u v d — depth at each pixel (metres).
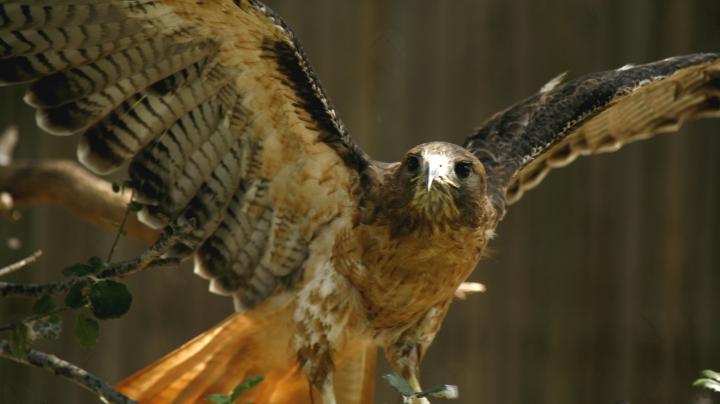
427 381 16.38
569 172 16.59
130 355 16.38
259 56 9.70
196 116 10.20
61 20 9.45
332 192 10.48
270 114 10.16
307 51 16.62
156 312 16.39
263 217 10.73
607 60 16.61
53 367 8.43
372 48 16.64
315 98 9.92
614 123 13.00
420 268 10.26
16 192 13.60
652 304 16.48
